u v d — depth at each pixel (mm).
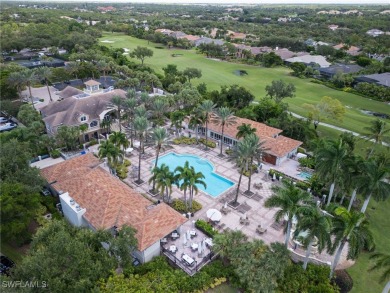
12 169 43594
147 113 69000
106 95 76500
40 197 44188
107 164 55312
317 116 75562
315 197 50781
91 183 44375
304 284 33469
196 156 63281
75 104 69938
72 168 51156
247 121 70062
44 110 73000
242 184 54031
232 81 125438
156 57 163000
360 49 173125
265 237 41625
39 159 58344
